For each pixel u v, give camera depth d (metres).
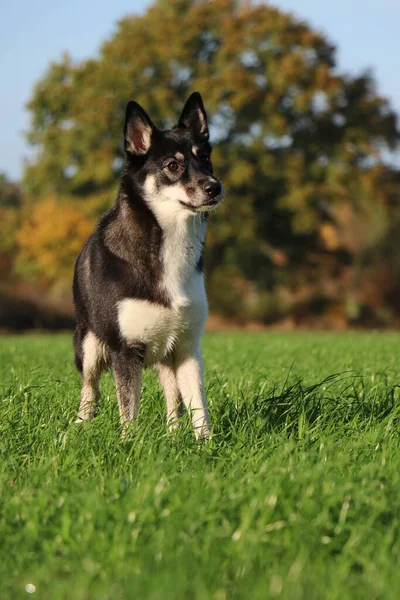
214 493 3.79
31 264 40.81
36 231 40.41
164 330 5.95
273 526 3.49
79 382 7.55
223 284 40.44
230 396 6.62
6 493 4.06
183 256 5.95
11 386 6.99
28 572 3.25
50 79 42.91
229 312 42.84
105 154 38.38
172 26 40.31
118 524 3.52
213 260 39.19
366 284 46.22
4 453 4.90
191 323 6.02
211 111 37.38
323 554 3.35
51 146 40.59
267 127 38.28
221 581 3.09
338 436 5.18
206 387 7.07
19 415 5.78
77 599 2.91
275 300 42.91
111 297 5.94
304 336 21.22
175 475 4.20
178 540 3.40
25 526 3.62
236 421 5.48
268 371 8.66
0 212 48.91
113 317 5.95
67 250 39.22
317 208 39.03
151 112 38.03
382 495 3.83
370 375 8.14
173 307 5.88
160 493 3.81
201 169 6.03
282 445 4.75
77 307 6.71
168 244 5.90
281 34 39.66
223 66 39.00
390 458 4.52
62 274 39.72
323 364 9.72
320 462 4.33
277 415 5.70
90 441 4.97
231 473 4.15
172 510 3.66
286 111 39.72
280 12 40.66
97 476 4.23
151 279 5.84
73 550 3.37
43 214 40.06
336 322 43.81
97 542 3.39
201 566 3.18
